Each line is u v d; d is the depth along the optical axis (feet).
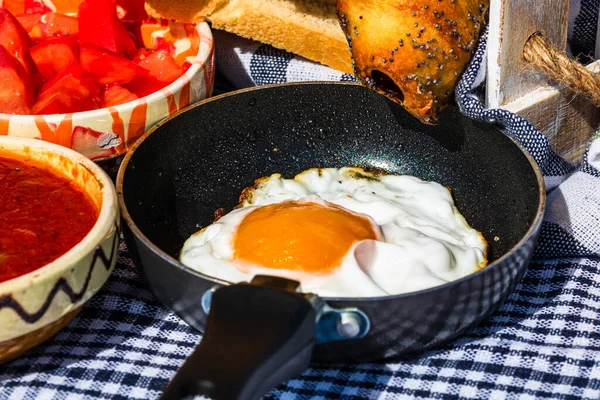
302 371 1.16
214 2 1.57
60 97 1.42
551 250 1.40
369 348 1.22
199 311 1.23
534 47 1.44
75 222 1.27
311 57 1.62
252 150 1.53
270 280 1.17
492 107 1.46
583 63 1.62
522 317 1.34
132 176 1.38
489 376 1.26
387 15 1.34
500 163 1.42
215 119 1.49
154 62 1.54
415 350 1.24
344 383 1.25
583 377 1.26
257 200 1.47
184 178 1.47
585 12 1.58
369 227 1.34
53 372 1.26
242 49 1.67
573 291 1.37
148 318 1.33
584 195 1.42
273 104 1.51
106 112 1.40
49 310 1.19
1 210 1.27
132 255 1.28
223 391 1.06
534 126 1.49
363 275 1.27
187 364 1.08
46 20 1.61
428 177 1.51
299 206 1.34
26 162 1.35
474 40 1.39
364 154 1.54
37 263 1.22
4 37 1.47
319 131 1.54
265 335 1.10
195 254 1.32
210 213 1.47
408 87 1.38
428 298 1.19
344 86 1.51
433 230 1.38
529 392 1.24
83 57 1.46
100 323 1.32
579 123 1.55
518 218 1.38
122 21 1.65
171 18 1.60
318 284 1.27
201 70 1.50
